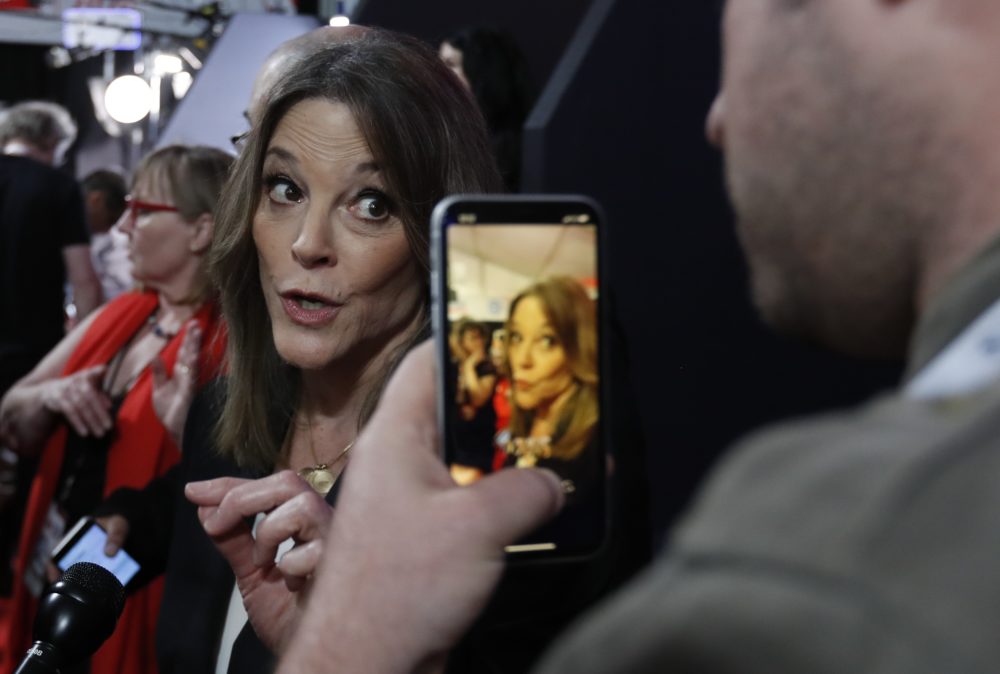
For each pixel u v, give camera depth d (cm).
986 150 36
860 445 32
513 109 324
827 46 39
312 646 59
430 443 65
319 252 110
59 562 135
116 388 216
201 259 214
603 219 73
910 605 28
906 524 30
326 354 113
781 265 43
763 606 30
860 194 39
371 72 111
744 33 43
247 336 126
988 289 35
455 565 58
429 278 116
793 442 34
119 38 930
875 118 38
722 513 33
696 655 31
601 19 331
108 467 206
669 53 338
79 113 1180
